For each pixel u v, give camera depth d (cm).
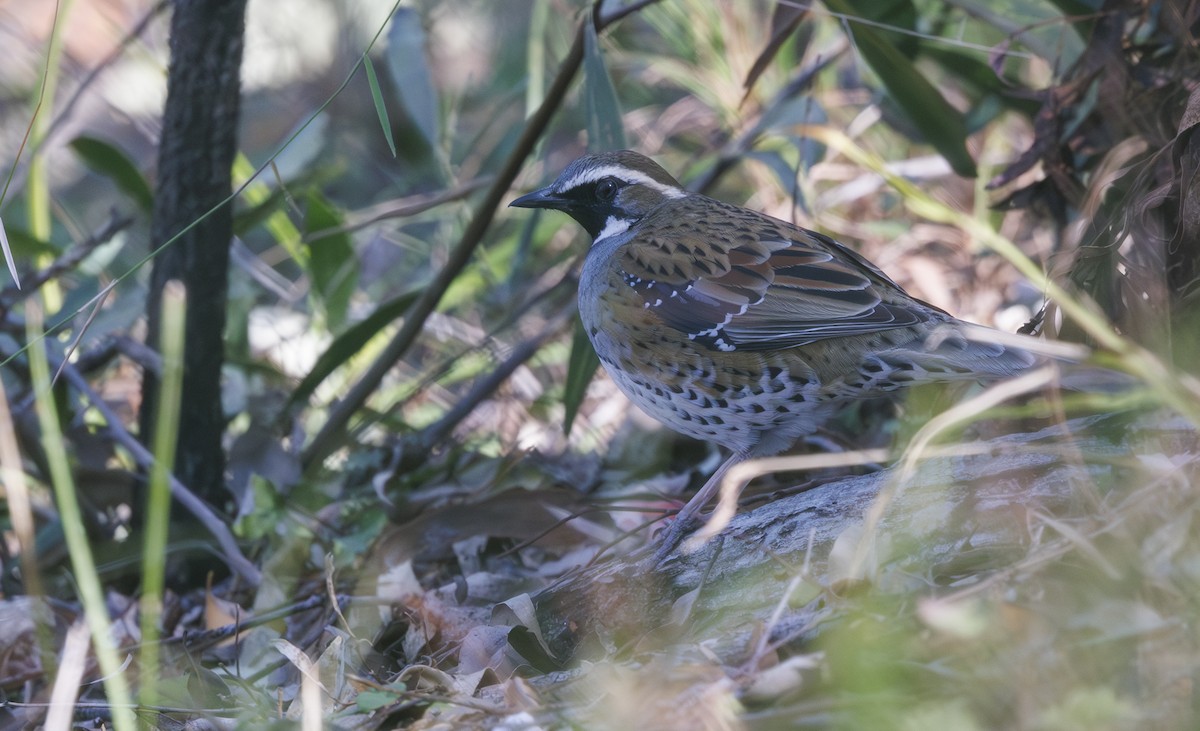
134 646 910
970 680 555
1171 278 842
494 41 1805
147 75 1728
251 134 1861
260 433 1203
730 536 819
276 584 1020
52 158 1770
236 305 1330
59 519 1119
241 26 1023
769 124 1241
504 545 1056
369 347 1391
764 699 593
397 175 1702
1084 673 552
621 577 841
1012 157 1283
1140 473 673
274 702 776
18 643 958
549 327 1240
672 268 941
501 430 1288
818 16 1346
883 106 1255
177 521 1081
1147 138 933
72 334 1196
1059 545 642
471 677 733
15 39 1706
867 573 699
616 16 1044
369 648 861
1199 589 574
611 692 620
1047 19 1098
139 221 1441
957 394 966
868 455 707
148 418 1105
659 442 1199
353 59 1875
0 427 744
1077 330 876
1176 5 927
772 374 905
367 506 1112
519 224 1473
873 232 1323
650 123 1531
